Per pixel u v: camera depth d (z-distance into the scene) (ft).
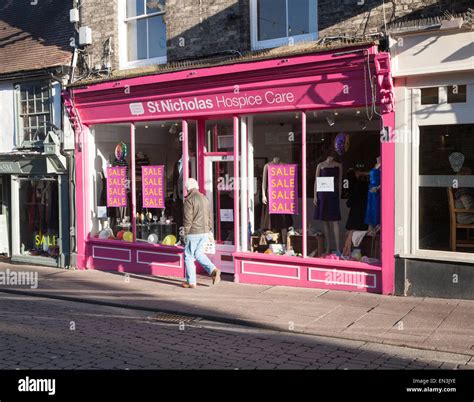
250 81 32.12
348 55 28.43
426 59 27.25
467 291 27.30
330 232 31.96
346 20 30.01
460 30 26.20
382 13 28.96
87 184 41.06
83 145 40.83
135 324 25.80
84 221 40.98
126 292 32.17
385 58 27.55
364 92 28.86
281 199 33.32
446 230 28.12
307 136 32.30
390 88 28.09
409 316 25.12
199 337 23.47
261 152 34.27
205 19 35.06
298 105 31.12
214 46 34.76
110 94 38.19
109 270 39.91
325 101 30.19
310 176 32.24
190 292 31.60
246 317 25.84
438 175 28.19
